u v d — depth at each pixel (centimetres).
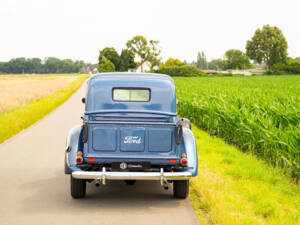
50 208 561
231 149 1043
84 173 528
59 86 5522
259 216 534
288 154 784
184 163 564
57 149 1052
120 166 562
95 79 671
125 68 15488
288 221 503
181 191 602
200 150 1033
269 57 14338
